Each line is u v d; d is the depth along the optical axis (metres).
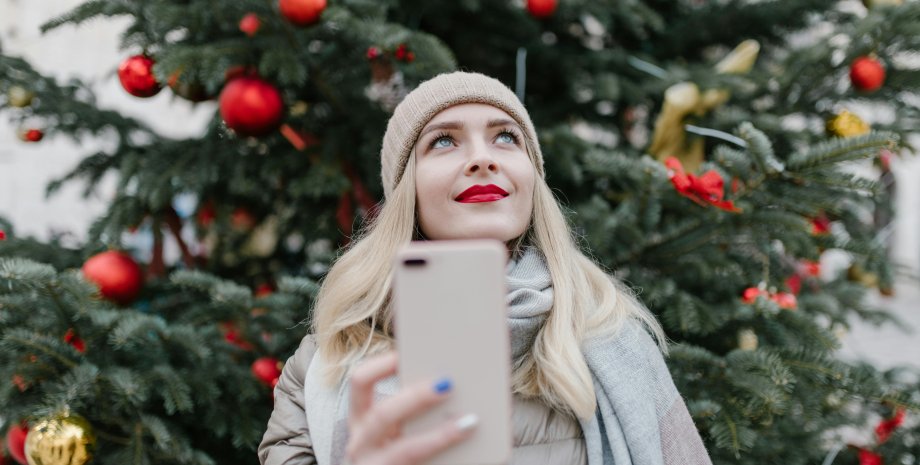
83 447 1.14
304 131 1.63
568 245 1.06
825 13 1.80
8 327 1.20
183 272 1.33
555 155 1.52
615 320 0.99
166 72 1.26
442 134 0.99
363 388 0.62
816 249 1.30
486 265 0.62
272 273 2.00
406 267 0.62
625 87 1.72
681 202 1.32
